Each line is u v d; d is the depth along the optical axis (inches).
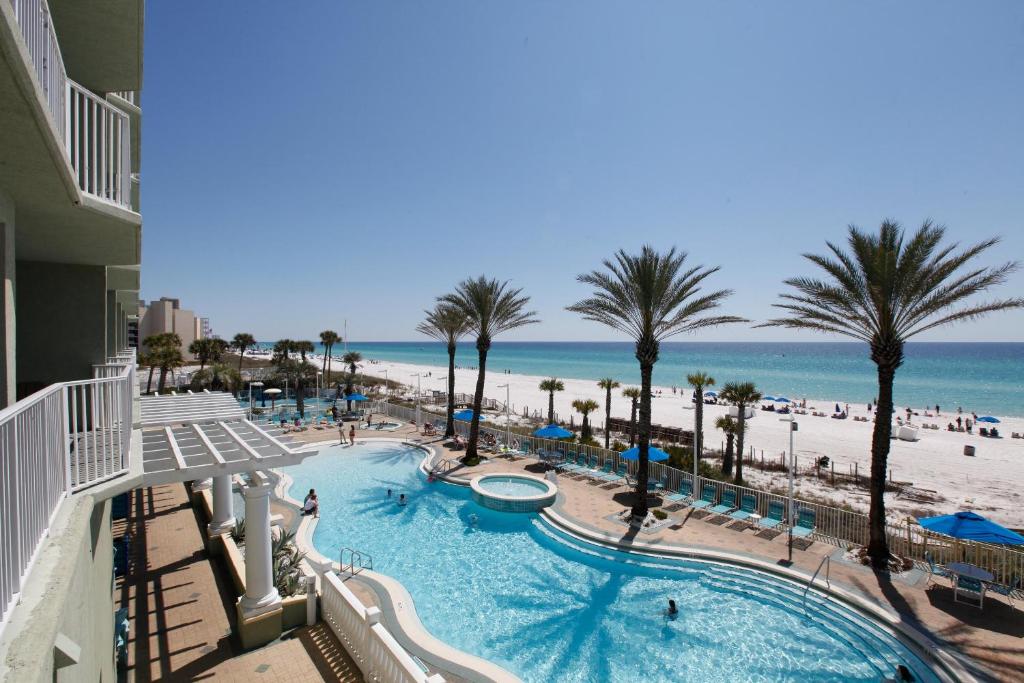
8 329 196.7
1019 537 447.8
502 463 993.5
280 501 757.9
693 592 512.7
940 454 1267.2
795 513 654.5
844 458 1214.3
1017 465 1154.0
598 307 760.3
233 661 347.3
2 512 109.8
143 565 492.1
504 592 513.0
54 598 119.0
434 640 406.0
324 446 1153.4
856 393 2901.1
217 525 529.3
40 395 141.7
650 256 701.9
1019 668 367.6
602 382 1343.5
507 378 3703.3
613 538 616.1
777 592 502.9
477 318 1033.5
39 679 92.7
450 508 769.6
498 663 398.9
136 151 443.2
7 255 199.9
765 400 2354.8
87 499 185.5
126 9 302.5
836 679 378.6
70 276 345.7
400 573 553.9
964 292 521.3
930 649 390.3
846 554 563.8
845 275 572.4
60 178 190.5
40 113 144.1
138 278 502.0
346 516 732.0
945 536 573.9
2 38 115.7
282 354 2405.3
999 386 3189.0
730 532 635.5
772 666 394.9
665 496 773.9
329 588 387.5
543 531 671.8
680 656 408.8
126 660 343.6
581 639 431.5
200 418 460.4
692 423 1726.1
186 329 2970.0
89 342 352.2
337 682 326.6
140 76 360.8
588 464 964.6
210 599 430.6
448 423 1240.8
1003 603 457.7
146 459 348.5
